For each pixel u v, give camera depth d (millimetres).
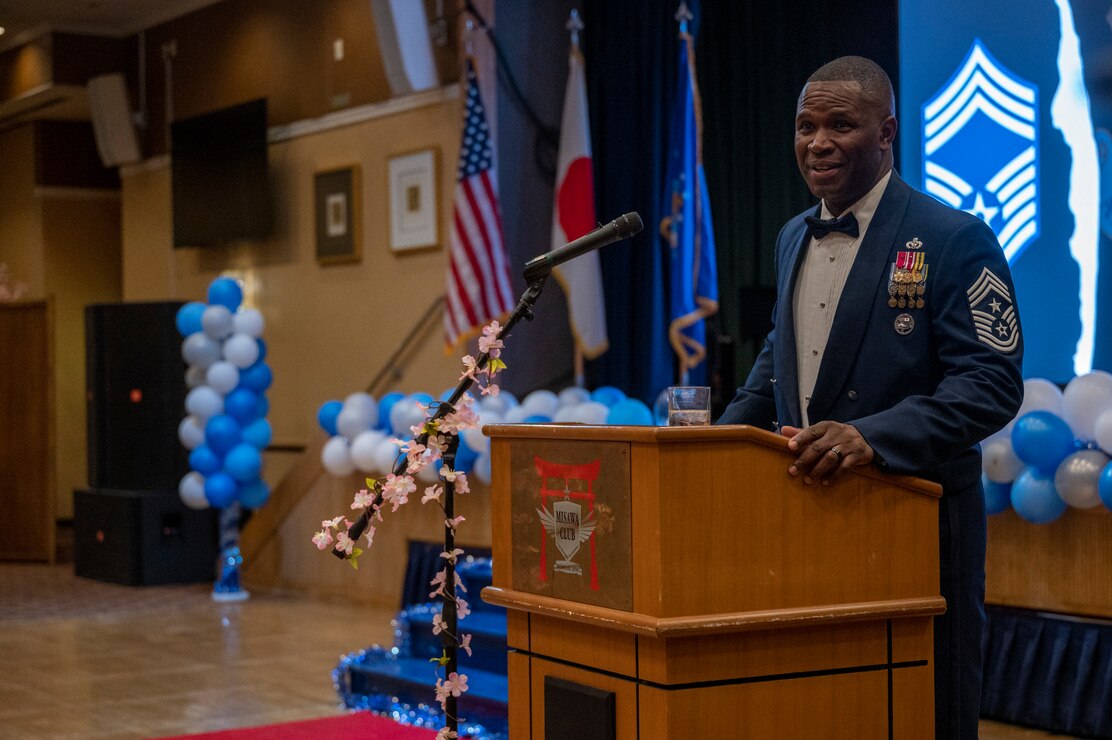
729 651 1962
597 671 2074
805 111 2279
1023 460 4598
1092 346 5145
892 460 2023
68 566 9977
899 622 2094
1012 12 5395
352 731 4688
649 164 7324
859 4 6168
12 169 12430
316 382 9102
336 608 7688
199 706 5168
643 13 7410
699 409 2184
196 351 8086
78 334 12344
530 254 7820
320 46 9031
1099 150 5129
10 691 5469
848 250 2322
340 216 8820
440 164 8117
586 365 7691
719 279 7020
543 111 7906
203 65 10125
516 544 2236
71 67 10781
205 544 9000
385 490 2406
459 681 2479
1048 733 4625
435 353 8125
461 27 7523
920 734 2105
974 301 2164
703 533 1944
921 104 5719
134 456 9000
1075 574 4672
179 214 9883
